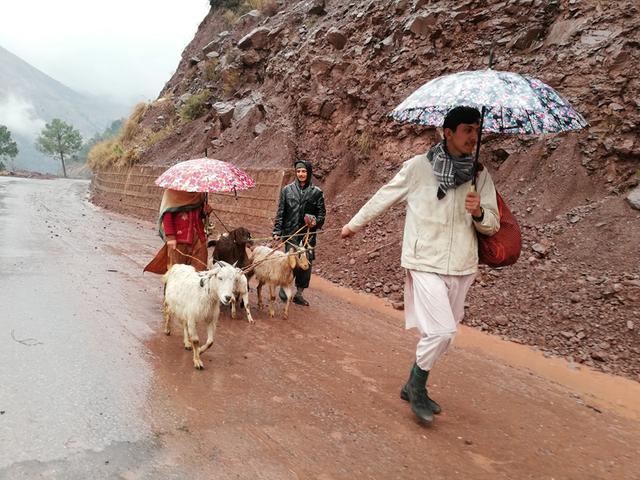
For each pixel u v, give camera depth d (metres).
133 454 3.47
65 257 10.30
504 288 7.85
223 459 3.52
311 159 14.02
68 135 105.81
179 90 27.27
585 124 3.95
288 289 7.26
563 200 9.07
